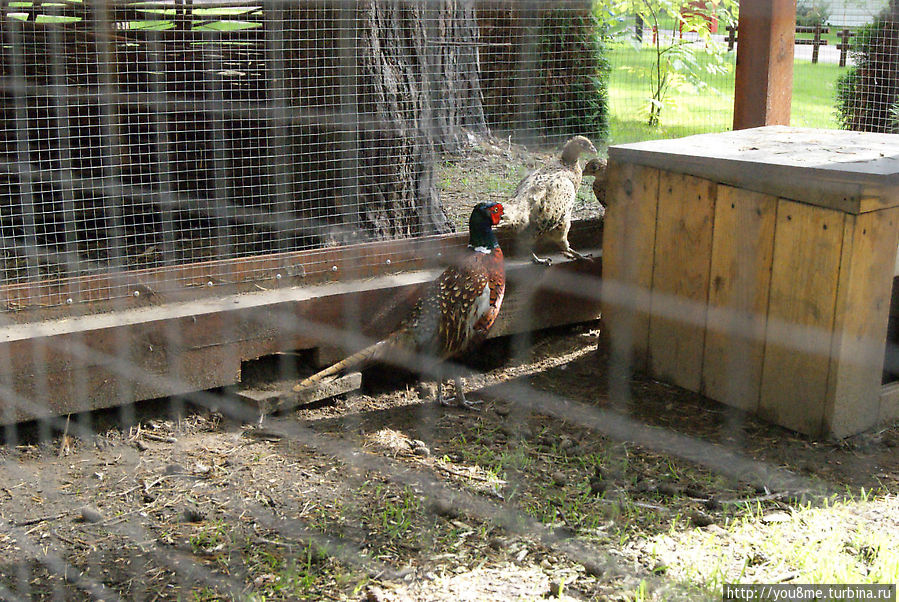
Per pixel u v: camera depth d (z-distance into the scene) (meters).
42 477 3.34
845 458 3.52
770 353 3.79
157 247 4.37
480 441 3.71
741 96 4.11
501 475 3.39
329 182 4.47
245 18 4.79
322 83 4.35
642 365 4.38
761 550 2.79
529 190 4.42
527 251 4.64
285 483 3.32
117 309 3.73
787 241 3.64
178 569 2.75
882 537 2.82
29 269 4.16
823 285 3.54
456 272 3.98
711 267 3.95
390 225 4.61
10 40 4.23
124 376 3.63
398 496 3.21
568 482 3.33
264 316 3.90
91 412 3.68
